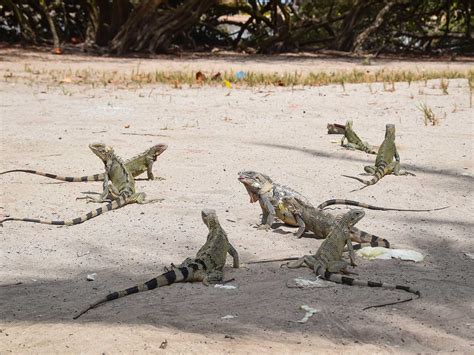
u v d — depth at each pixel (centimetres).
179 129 1329
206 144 1189
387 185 938
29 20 3553
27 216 788
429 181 962
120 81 2086
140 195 841
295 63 3022
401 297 563
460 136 1277
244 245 693
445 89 1800
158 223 762
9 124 1346
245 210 815
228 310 535
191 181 942
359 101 1680
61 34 3516
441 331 505
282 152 1132
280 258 656
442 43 3991
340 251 633
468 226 763
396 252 664
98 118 1436
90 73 2314
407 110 1553
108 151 849
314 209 719
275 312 531
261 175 753
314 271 614
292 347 475
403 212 813
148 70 2491
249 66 2802
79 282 598
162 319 516
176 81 2038
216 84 2044
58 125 1348
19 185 914
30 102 1630
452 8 3994
